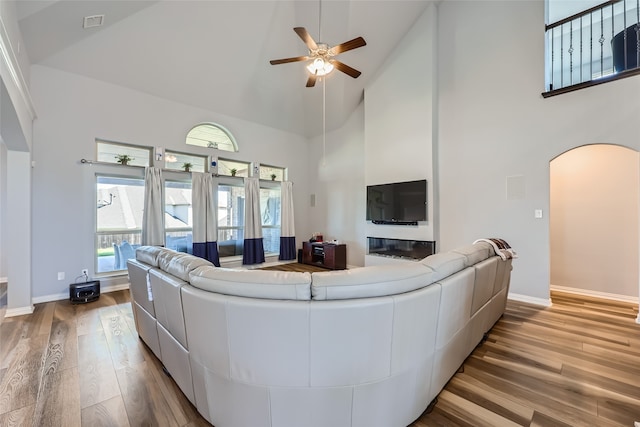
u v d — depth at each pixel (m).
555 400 1.68
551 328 2.73
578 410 1.59
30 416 1.55
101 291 4.09
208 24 4.11
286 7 4.29
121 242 4.34
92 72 3.96
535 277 3.52
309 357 1.22
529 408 1.61
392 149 4.80
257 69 5.03
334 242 5.99
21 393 1.75
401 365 1.37
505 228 3.75
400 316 1.31
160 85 4.51
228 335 1.28
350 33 4.32
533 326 2.79
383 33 4.46
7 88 2.38
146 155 4.61
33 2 2.75
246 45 4.60
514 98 3.68
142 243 4.33
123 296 3.90
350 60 4.82
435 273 1.58
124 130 4.30
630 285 3.53
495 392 1.75
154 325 2.06
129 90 4.34
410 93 4.55
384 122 4.91
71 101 3.86
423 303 1.41
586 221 3.83
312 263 6.08
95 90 4.05
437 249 4.36
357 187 5.81
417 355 1.44
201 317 1.36
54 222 3.75
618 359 2.15
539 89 3.49
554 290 4.04
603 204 3.70
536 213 3.52
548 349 2.31
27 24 2.95
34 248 3.61
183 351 1.61
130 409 1.61
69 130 3.85
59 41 3.43
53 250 3.74
